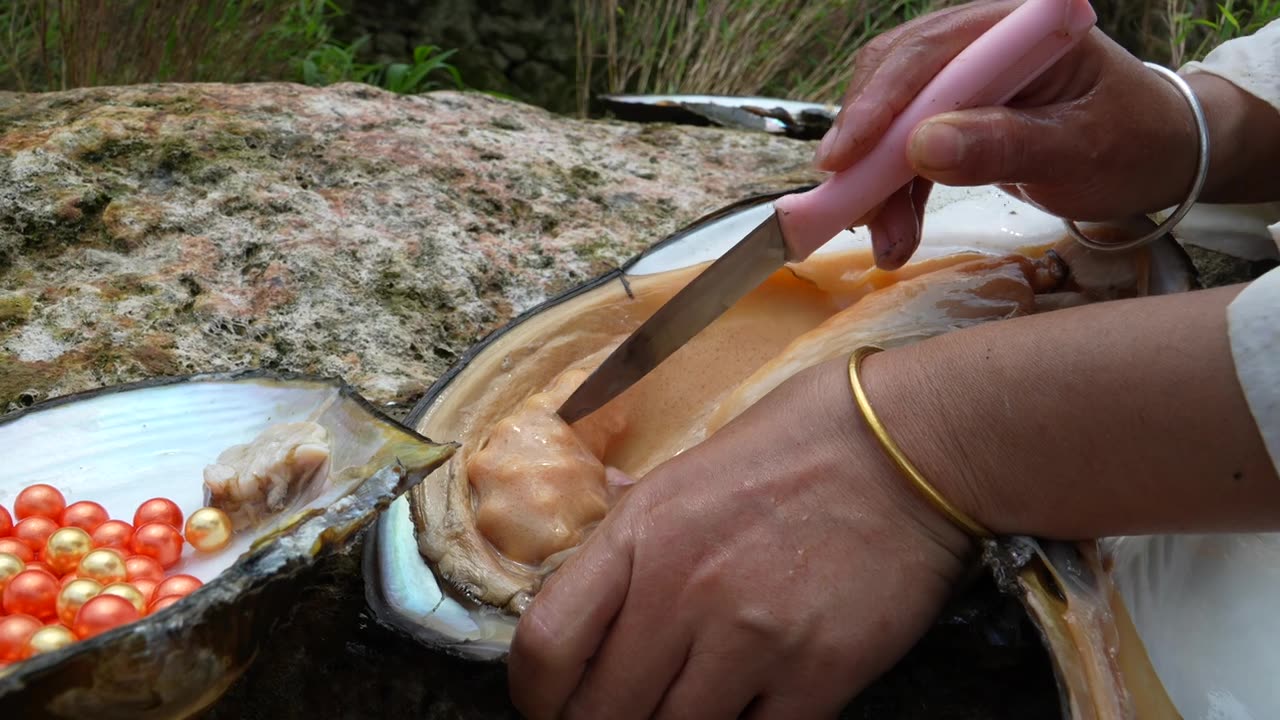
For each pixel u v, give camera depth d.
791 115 0.76
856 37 1.22
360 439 0.30
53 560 0.27
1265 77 0.40
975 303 0.39
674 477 0.29
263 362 0.43
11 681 0.21
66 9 0.85
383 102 0.63
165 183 0.52
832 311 0.44
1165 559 0.32
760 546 0.28
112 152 0.52
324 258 0.48
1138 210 0.39
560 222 0.54
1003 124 0.32
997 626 0.30
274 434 0.30
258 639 0.25
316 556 0.25
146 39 0.89
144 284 0.45
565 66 1.37
